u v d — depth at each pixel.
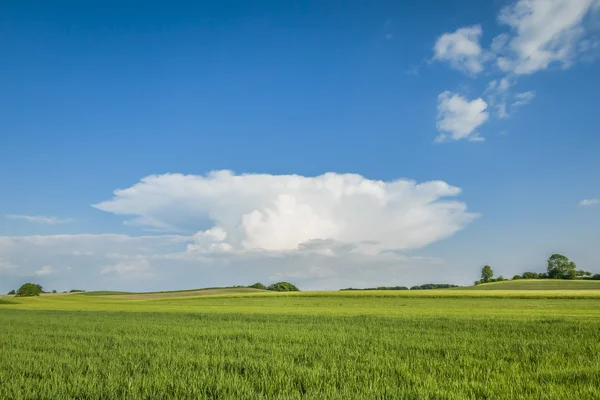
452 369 11.36
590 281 135.12
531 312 38.97
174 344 17.78
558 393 8.47
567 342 16.66
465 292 84.00
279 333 21.83
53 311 52.72
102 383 10.22
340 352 14.77
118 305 73.19
